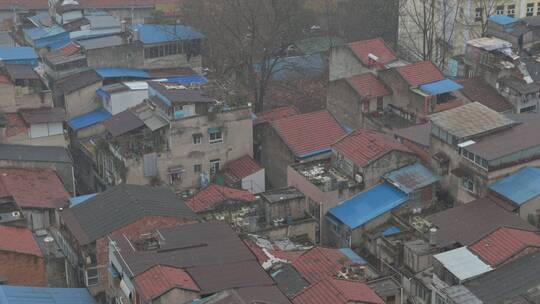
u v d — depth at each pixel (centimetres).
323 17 13188
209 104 8281
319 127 8575
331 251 6456
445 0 11381
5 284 6100
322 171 7788
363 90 9212
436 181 7381
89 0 13325
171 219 6334
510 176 7056
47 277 6347
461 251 6022
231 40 11125
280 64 12038
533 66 9719
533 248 5941
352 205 7325
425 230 6900
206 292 5150
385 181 7481
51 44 10969
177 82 9312
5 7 13175
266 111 10012
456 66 10475
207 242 5816
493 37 10444
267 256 6216
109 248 5906
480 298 5572
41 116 8694
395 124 8875
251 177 8362
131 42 10675
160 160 8194
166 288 5041
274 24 10919
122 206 6469
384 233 7000
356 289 5378
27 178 7750
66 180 8156
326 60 12075
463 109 7631
